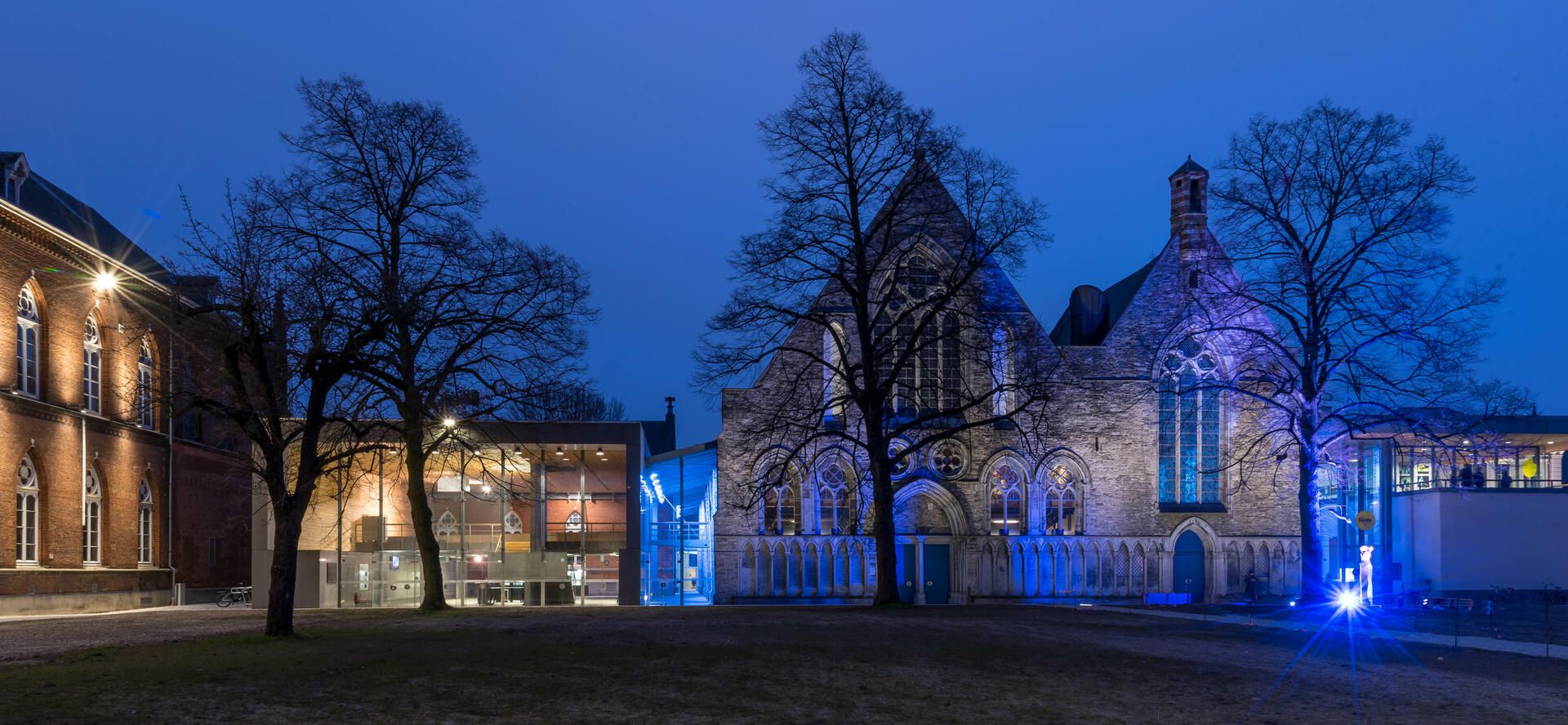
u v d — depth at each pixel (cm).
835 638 2558
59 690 1716
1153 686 1959
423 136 3978
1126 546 5766
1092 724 1611
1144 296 5894
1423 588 5812
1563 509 5781
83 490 4712
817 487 5553
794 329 5500
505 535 5488
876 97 4216
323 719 1528
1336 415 4294
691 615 3462
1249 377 5016
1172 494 5884
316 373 2723
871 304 5109
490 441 4516
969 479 5669
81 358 4762
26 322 4412
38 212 4994
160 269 5759
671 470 5988
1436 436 4388
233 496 6284
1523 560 5750
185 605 5594
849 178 4266
